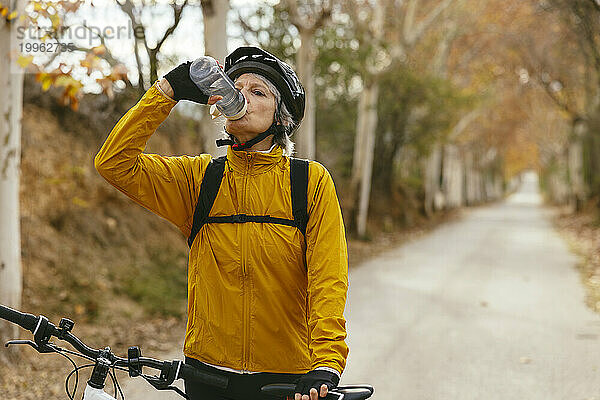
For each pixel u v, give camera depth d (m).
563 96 33.19
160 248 11.66
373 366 6.83
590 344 7.77
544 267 15.39
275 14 15.18
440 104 24.28
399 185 32.94
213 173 2.29
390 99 23.77
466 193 60.91
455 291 11.80
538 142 58.59
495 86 40.44
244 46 2.29
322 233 2.21
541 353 7.36
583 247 20.33
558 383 6.23
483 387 6.12
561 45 29.42
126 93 11.38
